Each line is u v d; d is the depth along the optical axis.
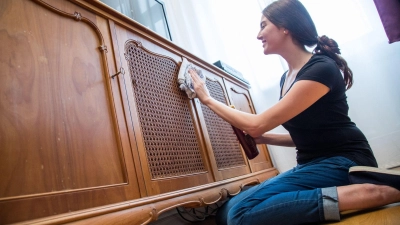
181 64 1.25
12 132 0.55
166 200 0.84
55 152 0.61
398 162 1.68
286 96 0.88
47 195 0.56
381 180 0.74
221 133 1.41
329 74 0.86
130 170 0.78
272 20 1.04
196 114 1.25
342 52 1.86
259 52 2.17
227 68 1.82
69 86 0.71
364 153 0.88
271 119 0.89
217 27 2.35
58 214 0.56
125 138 0.81
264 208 0.81
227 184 1.21
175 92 1.17
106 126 0.77
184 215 1.55
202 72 1.42
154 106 1.01
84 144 0.69
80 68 0.76
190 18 2.45
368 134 1.77
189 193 0.95
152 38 1.13
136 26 1.04
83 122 0.71
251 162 1.59
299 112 0.86
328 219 0.74
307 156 0.97
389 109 1.73
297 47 1.05
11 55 0.60
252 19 2.21
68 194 0.60
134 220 0.70
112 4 1.50
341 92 0.91
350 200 0.74
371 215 0.72
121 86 0.87
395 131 1.70
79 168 0.65
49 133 0.62
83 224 0.58
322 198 0.75
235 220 0.85
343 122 0.91
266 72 2.14
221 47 2.32
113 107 0.81
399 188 0.72
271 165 1.90
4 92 0.56
